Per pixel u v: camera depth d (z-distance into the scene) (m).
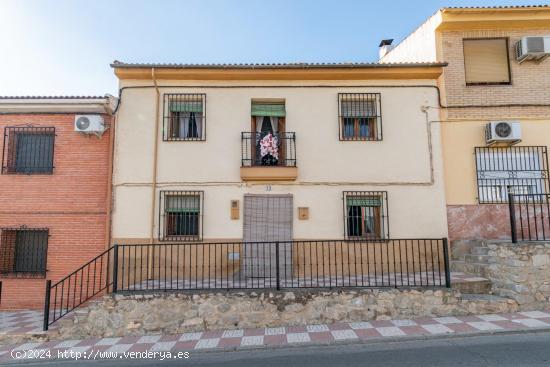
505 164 9.47
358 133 9.77
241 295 6.85
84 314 6.82
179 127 9.68
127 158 9.28
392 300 6.87
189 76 9.52
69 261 8.94
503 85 9.69
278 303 6.84
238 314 6.81
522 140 9.45
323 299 6.85
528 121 9.53
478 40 9.95
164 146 9.38
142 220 9.11
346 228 9.21
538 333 5.90
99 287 8.82
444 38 9.87
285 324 6.78
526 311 6.93
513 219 7.51
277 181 9.32
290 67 9.39
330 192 9.31
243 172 9.10
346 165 9.39
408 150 9.44
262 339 6.11
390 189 9.31
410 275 8.52
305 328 6.58
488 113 9.56
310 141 9.48
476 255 8.33
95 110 9.35
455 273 8.52
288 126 9.53
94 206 9.12
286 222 9.30
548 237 9.23
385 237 9.16
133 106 9.46
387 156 9.42
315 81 9.67
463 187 9.37
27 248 9.14
